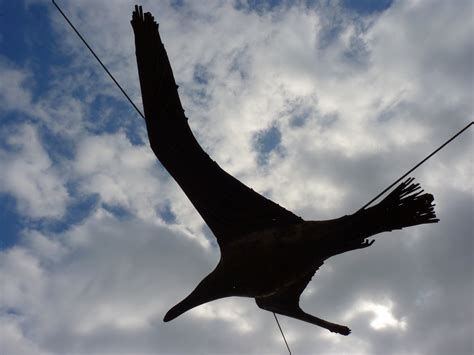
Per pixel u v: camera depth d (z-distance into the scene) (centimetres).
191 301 988
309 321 1098
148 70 1034
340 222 948
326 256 978
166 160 1021
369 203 941
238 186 1018
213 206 1024
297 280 1032
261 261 973
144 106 1027
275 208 1010
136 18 1064
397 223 924
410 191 921
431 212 916
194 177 1019
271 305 1098
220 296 999
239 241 1005
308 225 974
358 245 961
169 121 1020
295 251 963
